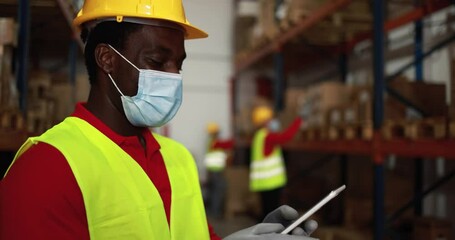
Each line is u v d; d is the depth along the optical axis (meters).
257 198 9.07
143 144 1.39
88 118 1.27
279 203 6.70
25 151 1.11
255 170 6.79
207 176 11.37
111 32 1.27
